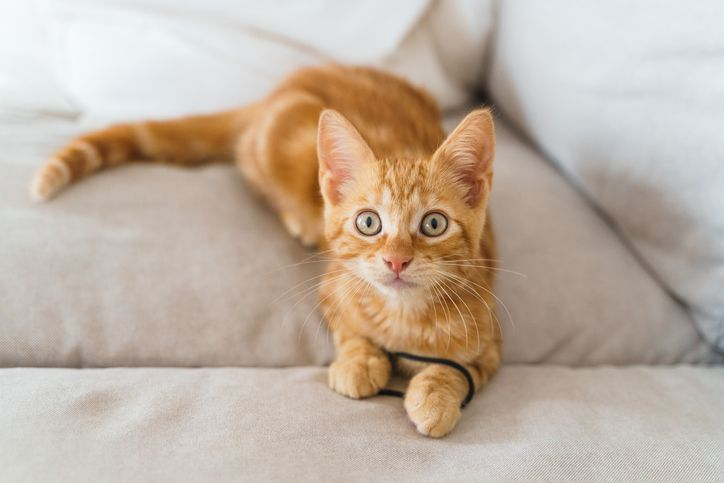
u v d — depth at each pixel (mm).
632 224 529
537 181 583
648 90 507
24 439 387
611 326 497
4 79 641
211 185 561
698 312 496
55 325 465
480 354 457
